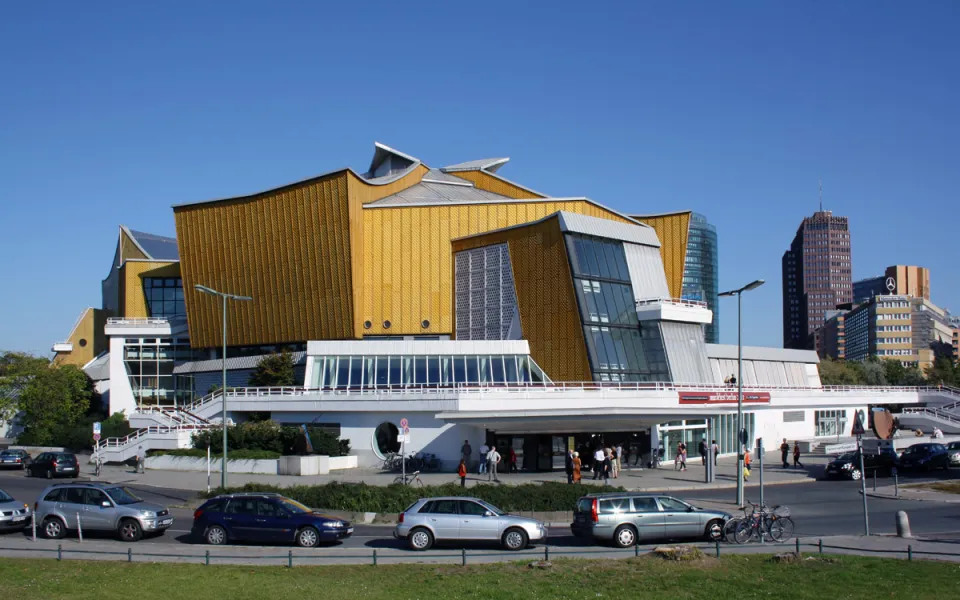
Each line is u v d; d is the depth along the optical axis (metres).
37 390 72.94
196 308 78.25
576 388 51.50
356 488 34.47
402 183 82.44
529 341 62.50
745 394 58.19
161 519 28.50
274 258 72.94
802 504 36.72
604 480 43.19
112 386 83.44
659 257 67.06
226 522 27.11
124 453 55.34
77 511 28.09
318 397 52.75
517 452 49.38
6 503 30.09
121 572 21.69
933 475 48.62
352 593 19.48
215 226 75.69
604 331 59.84
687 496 39.53
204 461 49.62
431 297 70.44
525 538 25.81
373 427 51.47
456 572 21.75
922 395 81.50
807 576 20.89
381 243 71.62
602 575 21.25
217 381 77.38
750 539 26.38
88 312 97.88
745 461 46.34
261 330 74.62
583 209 73.50
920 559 22.77
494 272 66.75
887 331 192.75
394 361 56.56
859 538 26.77
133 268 89.56
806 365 88.81
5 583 20.34
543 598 19.17
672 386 56.12
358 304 69.81
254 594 19.39
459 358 56.88
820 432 75.06
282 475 47.12
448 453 49.53
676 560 22.66
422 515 26.05
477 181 88.44
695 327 64.81
